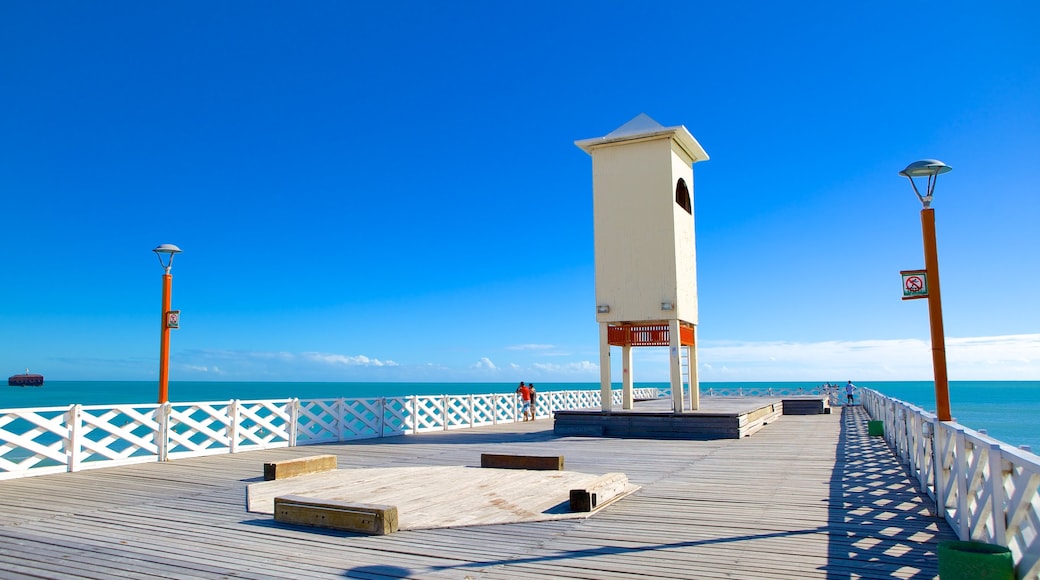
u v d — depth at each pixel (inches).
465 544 240.4
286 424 571.5
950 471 271.0
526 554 227.1
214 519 282.5
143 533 257.9
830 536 249.1
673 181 662.5
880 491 341.1
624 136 669.9
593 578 200.4
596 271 678.5
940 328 281.0
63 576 204.1
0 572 207.9
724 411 644.7
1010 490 209.9
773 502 314.0
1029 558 171.8
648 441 600.4
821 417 919.7
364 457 499.5
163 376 482.6
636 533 255.3
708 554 225.5
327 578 202.1
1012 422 1720.0
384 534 254.2
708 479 382.0
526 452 522.3
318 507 267.6
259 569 211.2
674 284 647.8
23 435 392.8
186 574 206.1
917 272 281.7
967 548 180.5
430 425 732.0
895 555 223.6
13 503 317.4
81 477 396.8
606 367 672.4
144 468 436.8
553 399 1020.5
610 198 681.0
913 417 382.6
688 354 727.1
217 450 515.2
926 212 280.1
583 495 290.0
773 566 211.3
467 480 375.9
